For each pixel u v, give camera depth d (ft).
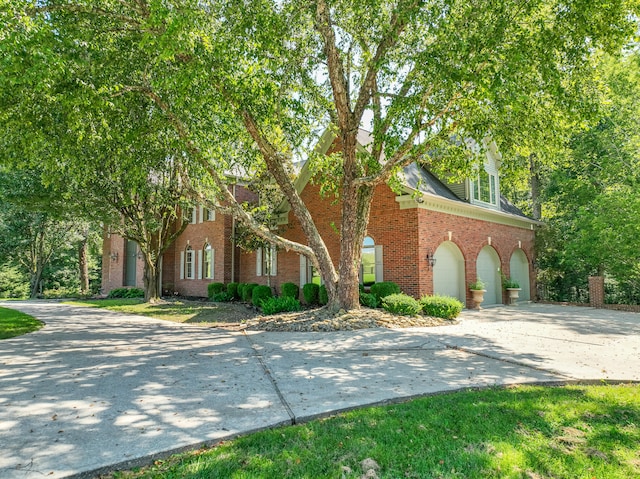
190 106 33.83
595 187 73.77
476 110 31.50
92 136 32.09
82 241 112.06
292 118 38.14
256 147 44.83
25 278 126.31
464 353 26.94
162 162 49.49
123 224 64.23
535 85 29.84
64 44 26.27
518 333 34.88
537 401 16.40
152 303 70.38
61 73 25.18
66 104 26.84
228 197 40.60
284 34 31.12
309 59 38.86
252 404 16.48
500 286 65.36
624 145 68.03
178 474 10.69
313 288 56.70
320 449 12.08
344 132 38.88
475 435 12.98
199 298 81.76
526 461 11.30
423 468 10.94
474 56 27.22
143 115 36.96
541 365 23.30
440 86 30.32
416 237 49.44
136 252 100.07
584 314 51.39
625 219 59.82
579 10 25.98
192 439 12.98
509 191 100.53
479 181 61.36
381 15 32.58
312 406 16.16
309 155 43.68
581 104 29.40
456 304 43.06
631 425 14.02
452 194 59.67
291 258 64.64
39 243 102.83
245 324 40.86
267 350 27.96
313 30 36.73
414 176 54.85
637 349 28.14
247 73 29.76
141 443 12.67
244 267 77.92
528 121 32.91
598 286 62.64
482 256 63.62
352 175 40.50
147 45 27.94
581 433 13.29
